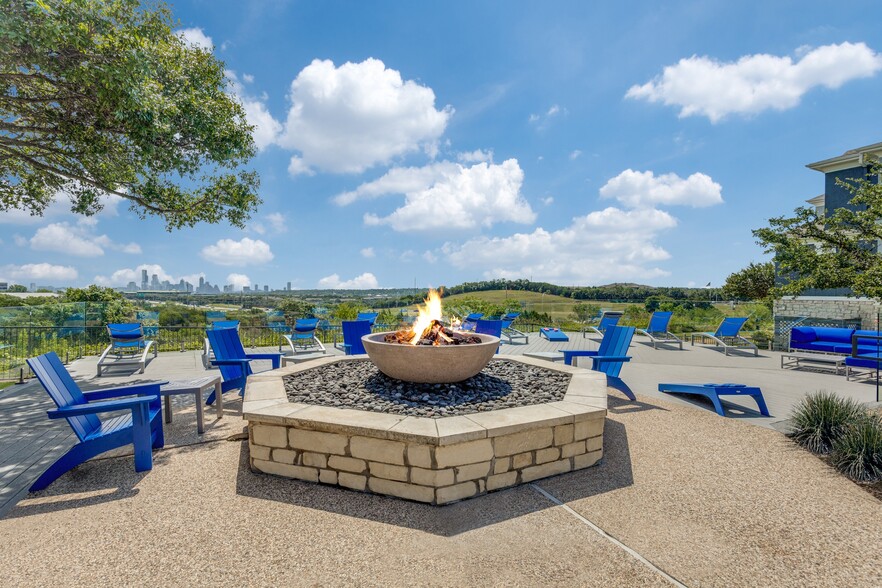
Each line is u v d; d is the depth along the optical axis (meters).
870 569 2.16
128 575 2.07
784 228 8.45
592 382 4.40
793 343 10.05
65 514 2.67
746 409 5.25
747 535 2.48
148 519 2.61
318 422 3.07
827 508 2.81
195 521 2.59
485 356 4.31
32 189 8.74
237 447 3.88
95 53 5.70
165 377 7.36
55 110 6.54
